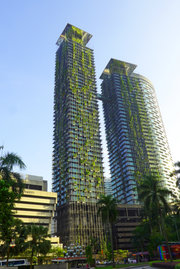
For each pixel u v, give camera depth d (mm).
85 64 195375
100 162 156125
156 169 183250
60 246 98312
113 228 137125
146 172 176750
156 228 74688
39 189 124875
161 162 192000
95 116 173625
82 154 150625
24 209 106375
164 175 185125
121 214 148375
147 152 189750
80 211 130875
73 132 155125
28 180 122750
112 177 195250
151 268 33719
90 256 61406
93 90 185875
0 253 44469
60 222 135500
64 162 149375
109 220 54219
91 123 168000
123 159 181500
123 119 198625
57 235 134625
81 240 120812
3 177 24984
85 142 155250
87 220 130125
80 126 160125
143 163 181375
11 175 26156
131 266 45750
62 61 197625
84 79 185750
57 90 194000
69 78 177125
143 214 94750
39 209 109438
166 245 43531
